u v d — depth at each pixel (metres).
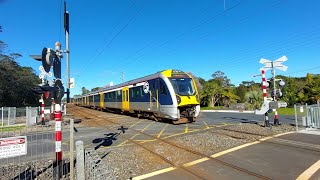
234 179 6.39
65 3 8.52
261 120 18.98
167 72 18.33
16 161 9.02
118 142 12.09
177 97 17.20
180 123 18.00
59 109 6.99
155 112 19.47
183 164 7.88
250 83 64.31
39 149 11.23
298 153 8.42
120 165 8.09
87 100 52.81
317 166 7.00
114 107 30.72
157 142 11.57
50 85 6.80
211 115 25.75
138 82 22.56
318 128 13.12
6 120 26.73
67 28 8.55
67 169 7.71
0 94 43.53
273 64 14.45
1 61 43.22
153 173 7.17
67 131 16.89
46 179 7.07
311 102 36.34
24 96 52.09
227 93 47.53
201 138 11.83
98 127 18.38
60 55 7.39
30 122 22.59
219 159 8.16
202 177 6.64
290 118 20.23
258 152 8.79
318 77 41.69
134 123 19.50
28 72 57.88
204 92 47.94
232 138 11.55
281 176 6.42
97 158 7.69
